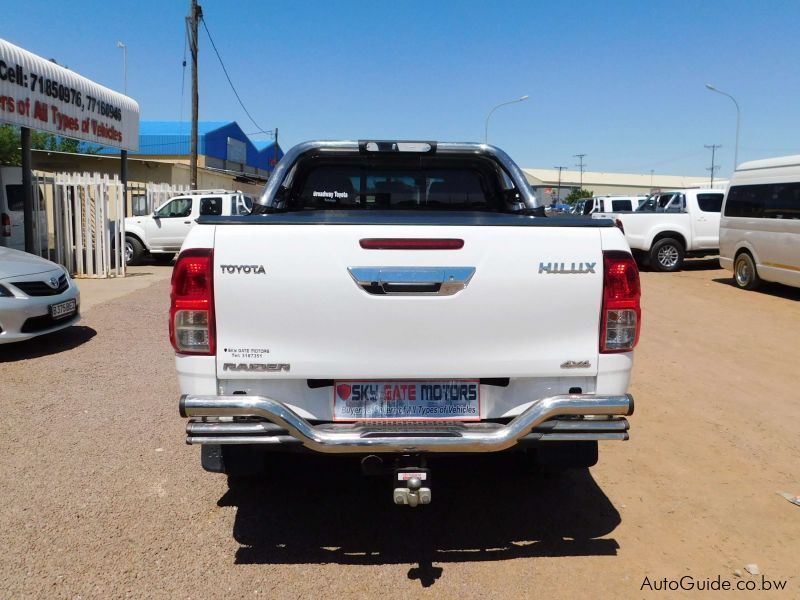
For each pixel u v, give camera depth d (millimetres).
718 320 9922
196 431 2922
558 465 3438
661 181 110562
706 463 4605
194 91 23234
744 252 13234
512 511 3891
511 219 3029
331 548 3447
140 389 6020
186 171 28000
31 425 5074
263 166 48219
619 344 3074
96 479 4172
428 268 2980
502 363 3051
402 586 3115
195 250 2943
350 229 2957
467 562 3334
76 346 7641
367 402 3102
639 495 4113
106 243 14195
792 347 8148
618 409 2977
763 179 12680
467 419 3125
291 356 2996
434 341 3020
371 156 5238
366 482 4242
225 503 3916
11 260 7605
